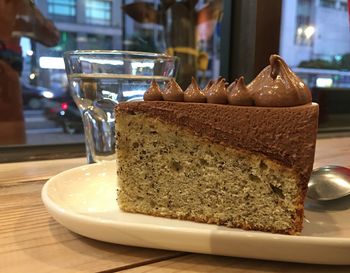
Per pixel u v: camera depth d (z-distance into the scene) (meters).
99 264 0.12
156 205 0.16
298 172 0.14
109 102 0.24
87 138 0.25
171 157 0.16
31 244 0.13
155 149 0.16
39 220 0.16
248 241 0.12
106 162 0.21
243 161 0.15
